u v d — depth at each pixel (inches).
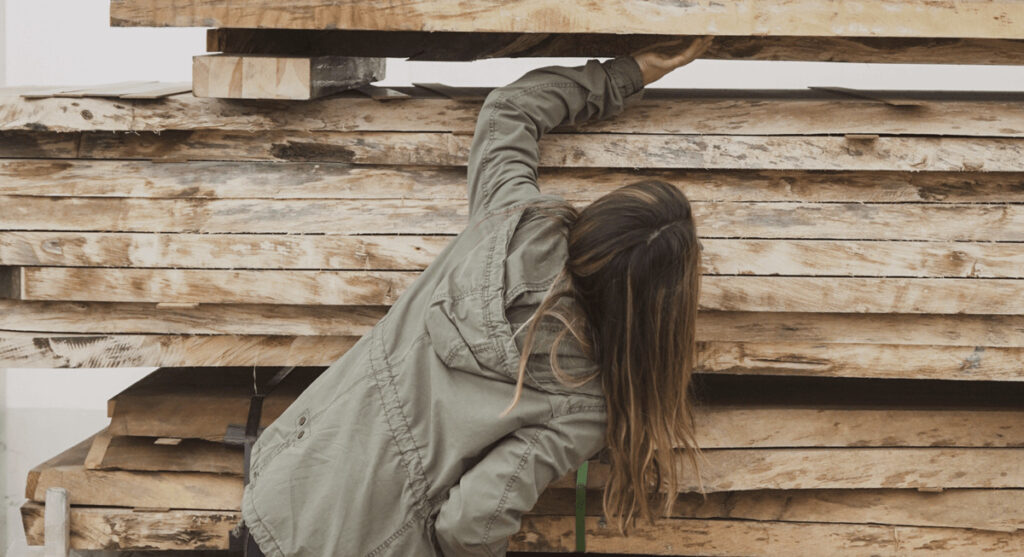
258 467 82.7
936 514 103.3
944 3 86.0
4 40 152.0
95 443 104.4
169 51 155.7
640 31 86.4
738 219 95.2
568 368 74.0
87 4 154.9
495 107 84.7
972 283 95.1
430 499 77.4
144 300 95.8
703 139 93.4
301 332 97.6
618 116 93.5
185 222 94.9
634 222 72.3
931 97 99.2
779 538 103.6
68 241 95.1
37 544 103.7
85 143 94.5
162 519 102.1
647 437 76.7
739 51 98.1
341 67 97.4
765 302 95.7
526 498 73.0
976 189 95.6
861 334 97.5
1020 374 97.8
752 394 107.0
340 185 95.0
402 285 95.2
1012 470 101.9
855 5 86.0
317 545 77.6
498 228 78.0
